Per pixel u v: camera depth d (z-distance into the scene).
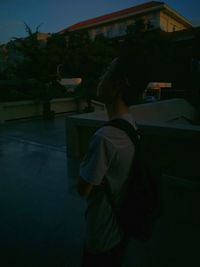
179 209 3.33
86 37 17.17
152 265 2.42
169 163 4.21
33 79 14.09
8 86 13.38
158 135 4.16
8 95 12.42
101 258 1.31
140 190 1.22
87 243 1.34
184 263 2.43
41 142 7.50
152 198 1.24
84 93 14.08
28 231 2.96
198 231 2.88
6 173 4.97
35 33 14.61
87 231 1.33
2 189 4.19
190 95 17.34
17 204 3.64
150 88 16.48
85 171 1.16
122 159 1.15
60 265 2.41
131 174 1.21
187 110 10.50
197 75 17.77
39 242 2.76
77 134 5.81
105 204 1.25
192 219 3.10
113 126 1.15
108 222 1.26
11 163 5.60
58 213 3.38
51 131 9.14
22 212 3.41
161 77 19.00
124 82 1.17
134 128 1.21
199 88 17.31
